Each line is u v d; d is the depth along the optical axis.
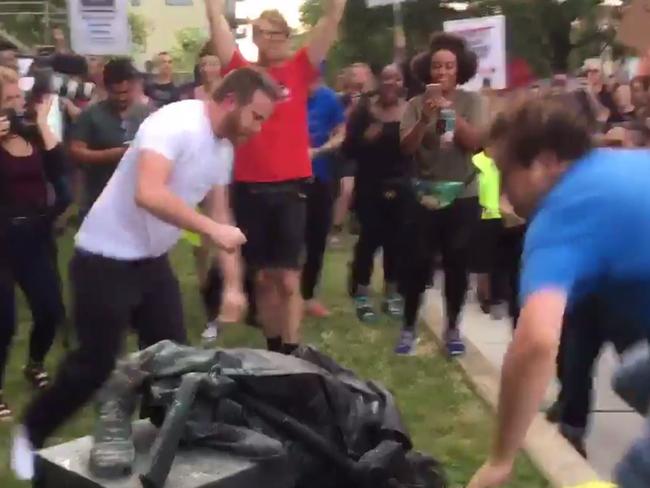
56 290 4.99
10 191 4.69
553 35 16.91
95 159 5.91
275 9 4.96
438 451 4.29
